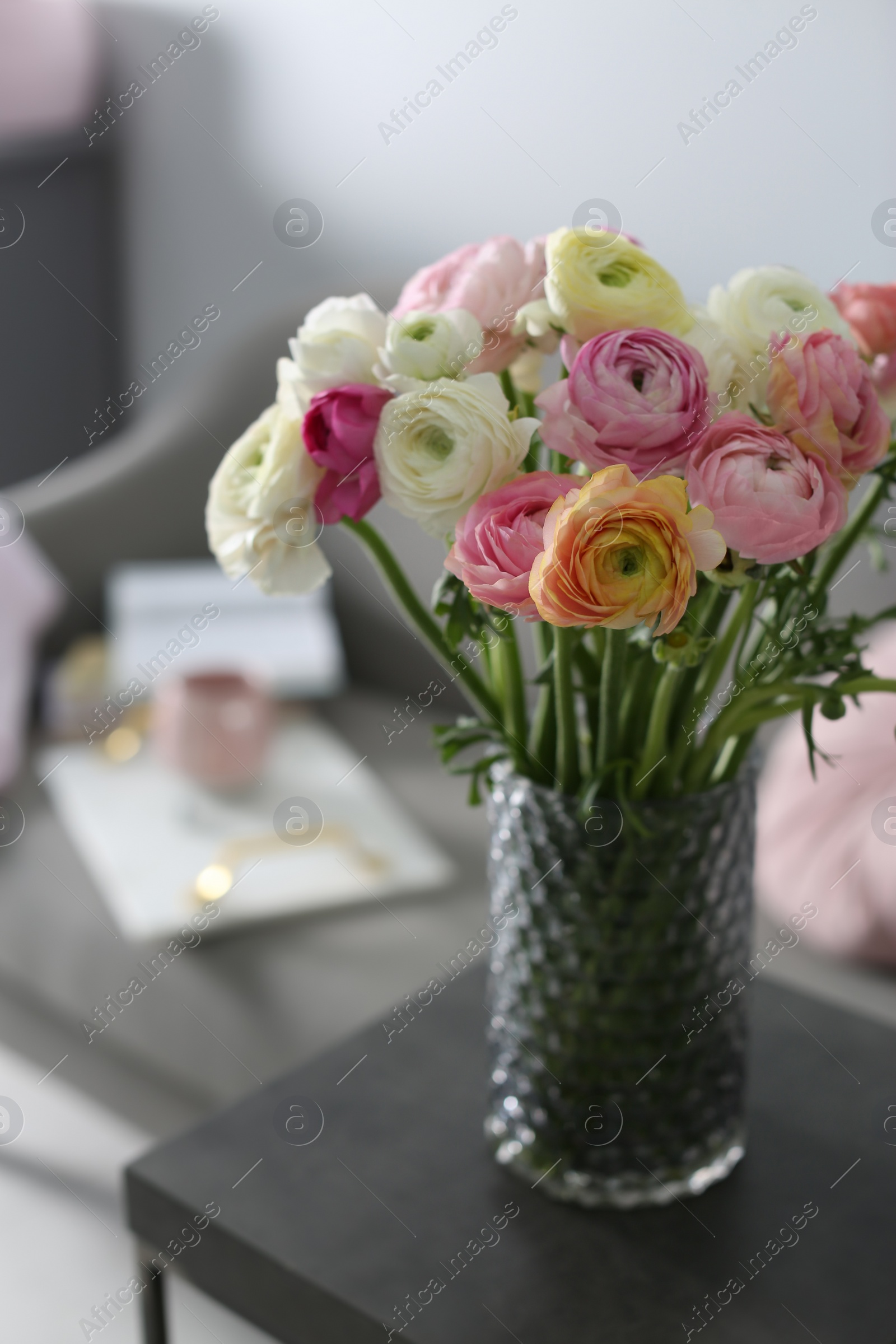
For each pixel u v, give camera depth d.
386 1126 0.73
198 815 1.35
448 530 0.53
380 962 1.17
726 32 1.42
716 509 0.49
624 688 0.61
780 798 1.21
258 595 1.63
